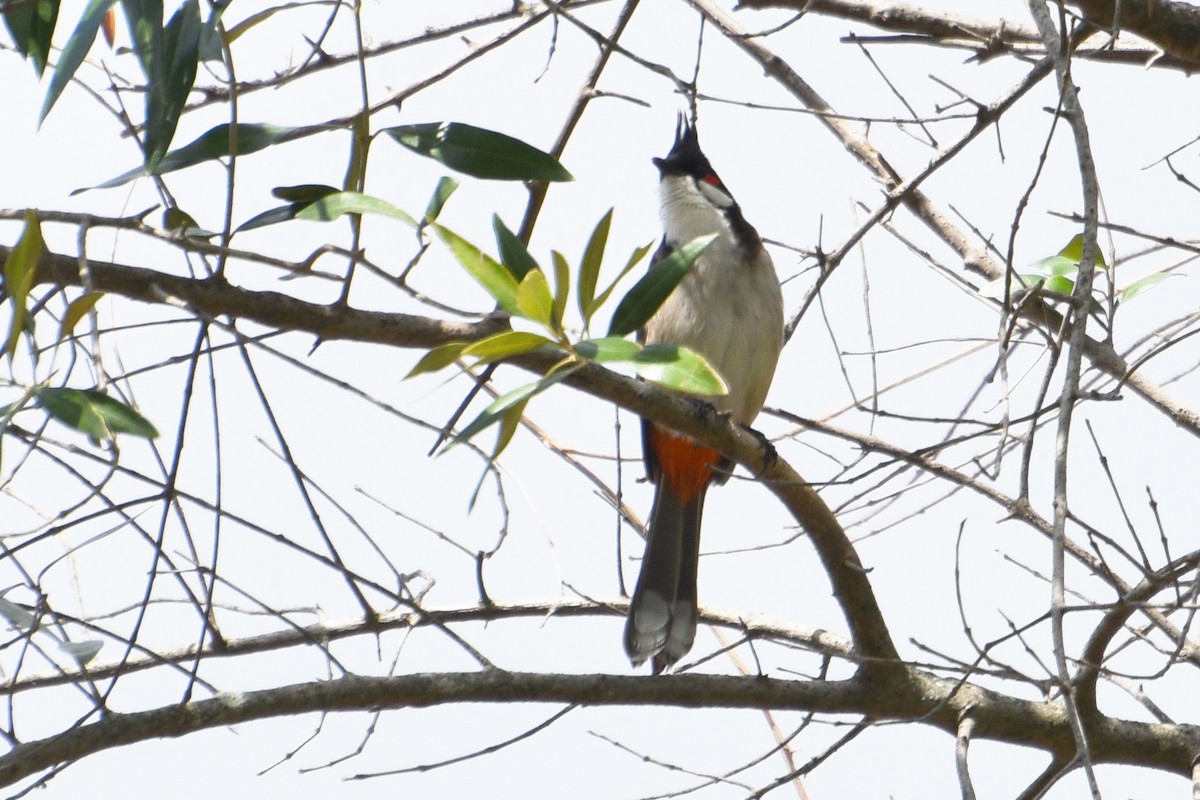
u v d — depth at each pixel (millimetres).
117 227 4914
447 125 5379
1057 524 4707
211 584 5633
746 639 6922
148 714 5863
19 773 5629
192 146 5281
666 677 6730
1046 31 5645
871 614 7020
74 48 4996
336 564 5828
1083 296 5121
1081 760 4371
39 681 6797
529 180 5340
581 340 4715
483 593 7262
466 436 4504
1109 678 7363
